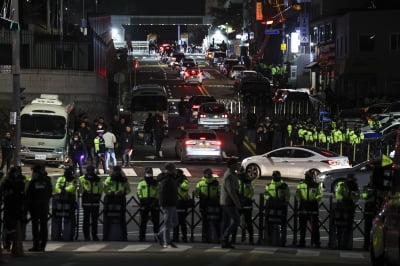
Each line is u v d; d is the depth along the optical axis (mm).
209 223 43406
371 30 150375
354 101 133625
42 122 78312
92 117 102312
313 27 182625
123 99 135000
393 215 28344
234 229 40469
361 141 84188
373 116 100812
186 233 44094
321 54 173750
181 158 83562
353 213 43188
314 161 70312
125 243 42438
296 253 39594
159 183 40688
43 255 36594
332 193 63938
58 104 80688
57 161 78375
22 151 77875
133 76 197500
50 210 49781
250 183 43531
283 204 43750
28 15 125125
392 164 31766
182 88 179125
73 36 111125
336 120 100875
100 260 34312
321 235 49344
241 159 85938
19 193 36031
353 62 150375
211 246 41844
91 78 103500
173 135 107500
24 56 105375
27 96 98625
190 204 44438
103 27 175375
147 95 105750
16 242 35969
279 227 43844
